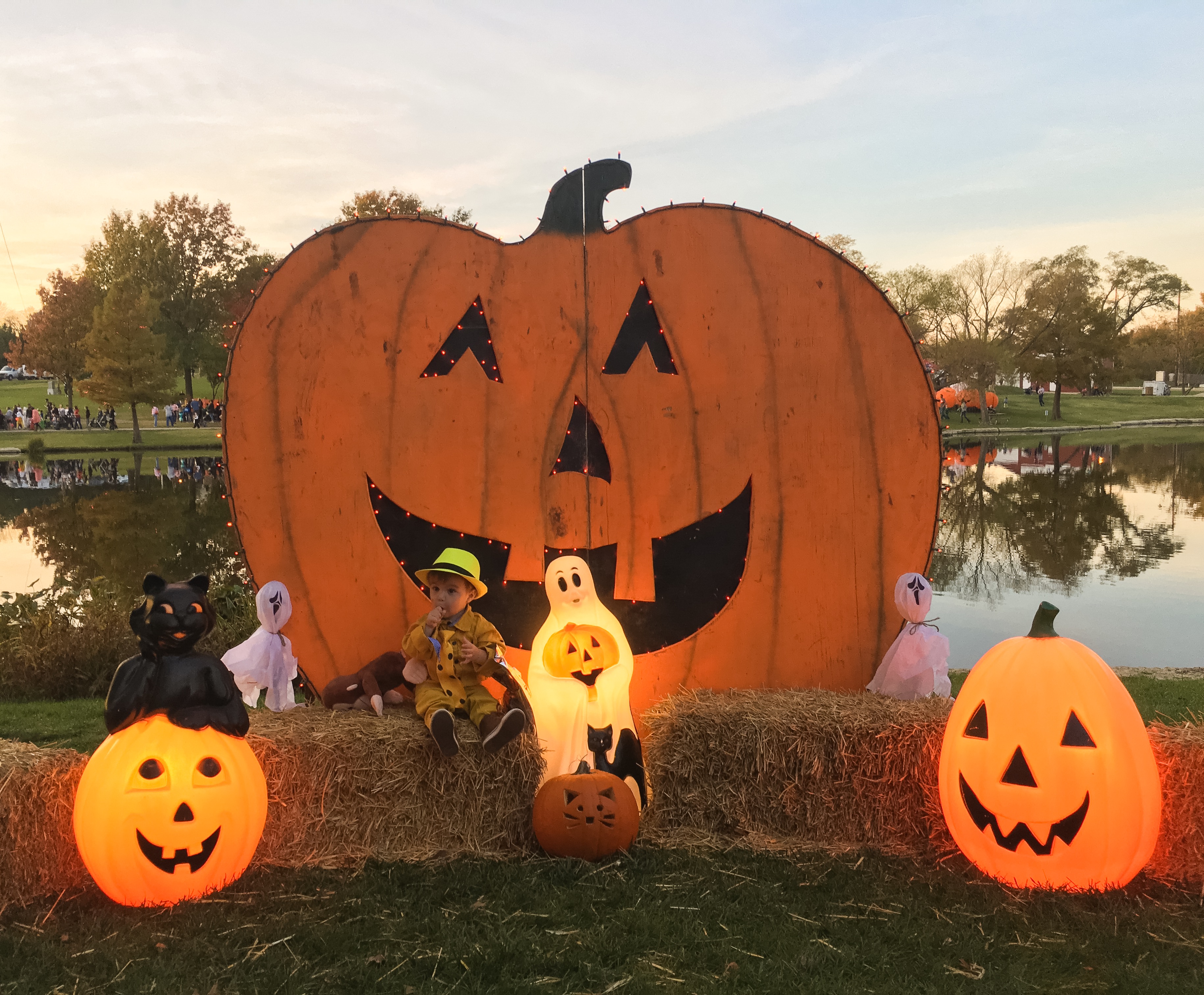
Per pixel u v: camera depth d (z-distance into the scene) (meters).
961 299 62.88
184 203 61.69
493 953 3.20
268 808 4.05
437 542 5.37
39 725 6.43
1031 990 2.97
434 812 4.14
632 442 5.37
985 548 15.04
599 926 3.41
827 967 3.12
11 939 3.32
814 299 5.38
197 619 3.75
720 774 4.38
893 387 5.38
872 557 5.41
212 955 3.19
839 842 4.25
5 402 72.69
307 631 5.32
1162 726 4.17
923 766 4.20
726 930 3.40
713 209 5.36
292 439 5.27
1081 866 3.65
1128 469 29.95
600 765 4.61
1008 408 68.31
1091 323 59.25
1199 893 3.69
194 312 60.59
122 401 44.09
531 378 5.35
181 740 3.69
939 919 3.48
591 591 4.83
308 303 5.26
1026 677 3.80
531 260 5.34
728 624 5.40
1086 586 12.09
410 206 42.72
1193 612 10.59
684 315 5.36
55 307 57.59
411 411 5.33
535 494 5.38
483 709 4.28
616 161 5.30
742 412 5.38
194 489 26.08
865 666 5.43
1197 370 101.81
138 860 3.56
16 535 16.52
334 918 3.48
